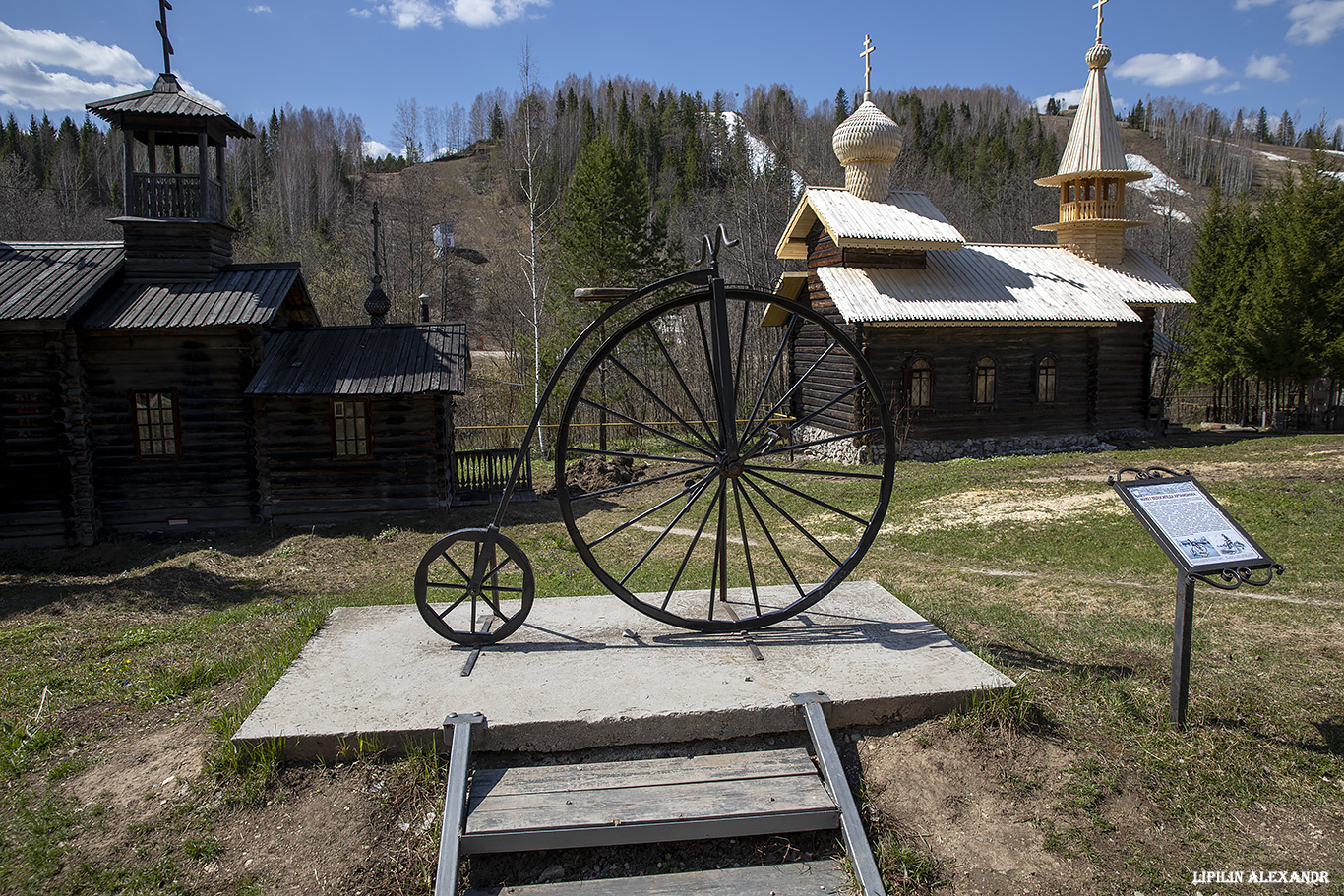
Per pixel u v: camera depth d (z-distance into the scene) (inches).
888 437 253.6
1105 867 168.9
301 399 666.2
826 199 935.0
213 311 638.5
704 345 248.7
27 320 585.9
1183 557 204.7
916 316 837.2
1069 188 1037.8
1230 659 261.9
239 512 666.8
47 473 625.9
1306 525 461.1
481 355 1812.3
